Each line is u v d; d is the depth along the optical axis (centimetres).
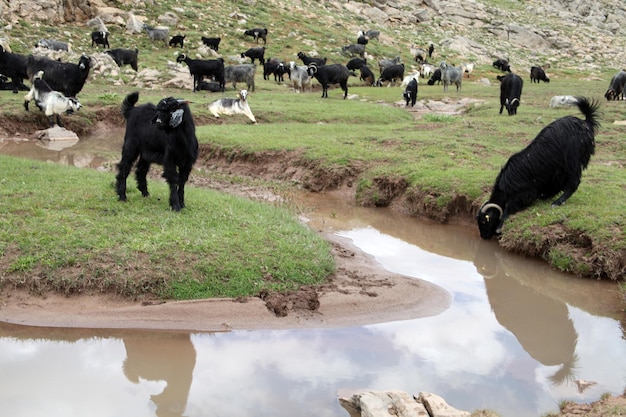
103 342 424
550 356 425
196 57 2100
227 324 444
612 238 566
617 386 381
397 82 2320
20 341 424
